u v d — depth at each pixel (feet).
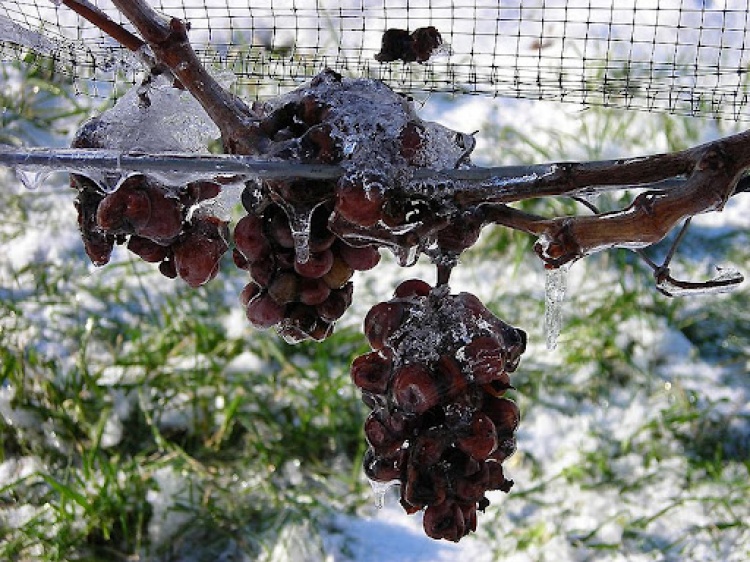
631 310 3.41
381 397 1.17
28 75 3.87
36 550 2.97
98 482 3.14
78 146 1.30
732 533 2.92
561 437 3.21
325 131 1.14
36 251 3.70
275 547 2.94
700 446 3.16
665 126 3.71
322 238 1.19
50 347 3.42
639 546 2.91
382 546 2.94
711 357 3.35
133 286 3.60
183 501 3.05
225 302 3.54
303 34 2.77
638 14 3.18
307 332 1.30
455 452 1.15
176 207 1.20
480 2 3.02
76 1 1.27
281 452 3.17
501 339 1.16
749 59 2.99
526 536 2.94
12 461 3.21
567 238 1.12
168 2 2.74
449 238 1.17
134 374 3.34
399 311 1.18
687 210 1.08
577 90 2.10
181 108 1.33
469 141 1.22
